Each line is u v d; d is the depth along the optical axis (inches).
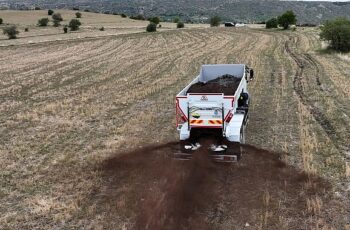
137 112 701.3
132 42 2257.6
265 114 657.0
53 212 366.3
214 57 1470.2
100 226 341.1
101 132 592.7
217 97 444.5
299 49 1668.3
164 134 571.2
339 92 808.3
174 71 1171.9
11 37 2763.3
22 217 358.6
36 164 473.7
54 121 661.9
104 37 2655.0
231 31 2861.7
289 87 870.4
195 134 459.2
